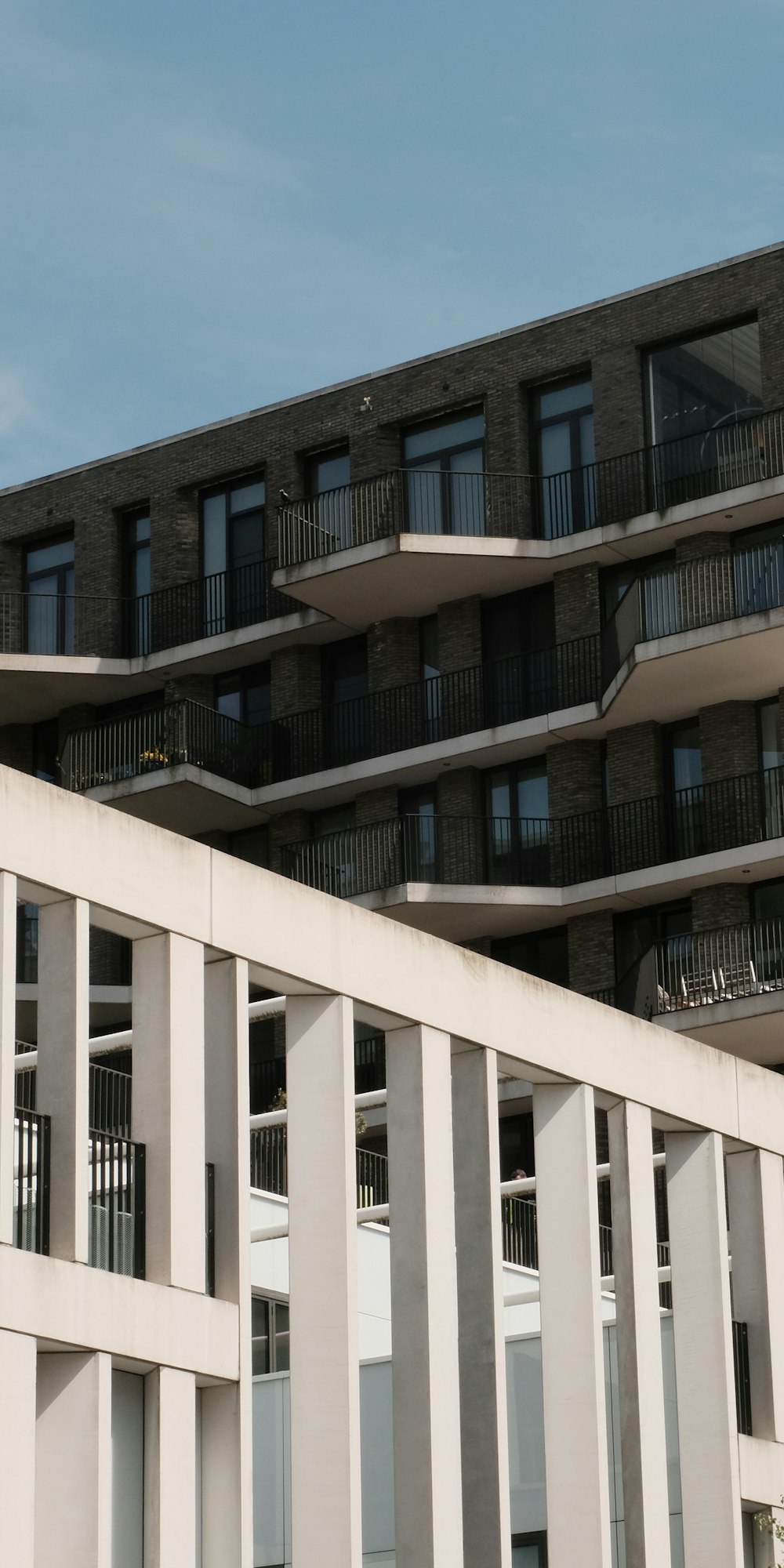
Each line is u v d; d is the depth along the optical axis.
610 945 41.44
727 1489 22.58
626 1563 21.77
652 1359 22.19
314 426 45.16
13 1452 16.36
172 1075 18.30
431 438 44.09
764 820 40.41
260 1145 28.42
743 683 40.56
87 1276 17.19
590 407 42.84
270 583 45.38
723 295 41.44
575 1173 22.09
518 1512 23.03
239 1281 18.47
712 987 39.72
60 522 47.59
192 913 18.86
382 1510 22.94
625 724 41.81
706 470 41.34
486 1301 20.62
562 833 41.91
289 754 44.78
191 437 46.66
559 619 42.62
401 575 43.03
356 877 43.12
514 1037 21.69
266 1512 22.91
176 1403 17.69
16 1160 17.22
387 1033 20.95
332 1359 19.17
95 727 45.72
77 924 17.88
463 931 42.81
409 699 43.69
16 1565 16.19
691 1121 23.50
